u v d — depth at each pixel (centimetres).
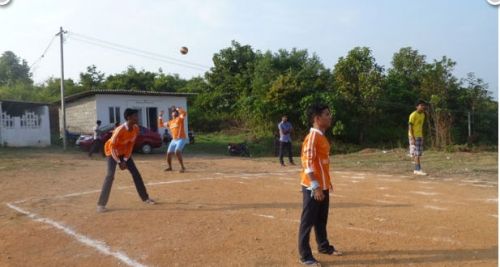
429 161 1631
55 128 3216
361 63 3238
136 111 800
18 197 931
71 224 698
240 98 3866
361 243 571
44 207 825
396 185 1035
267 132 3219
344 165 1561
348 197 882
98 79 4306
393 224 661
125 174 1242
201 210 776
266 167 1491
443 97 3406
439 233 607
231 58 4312
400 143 3167
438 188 982
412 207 778
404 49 3944
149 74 4256
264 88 3394
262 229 648
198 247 570
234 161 1745
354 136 3300
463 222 664
